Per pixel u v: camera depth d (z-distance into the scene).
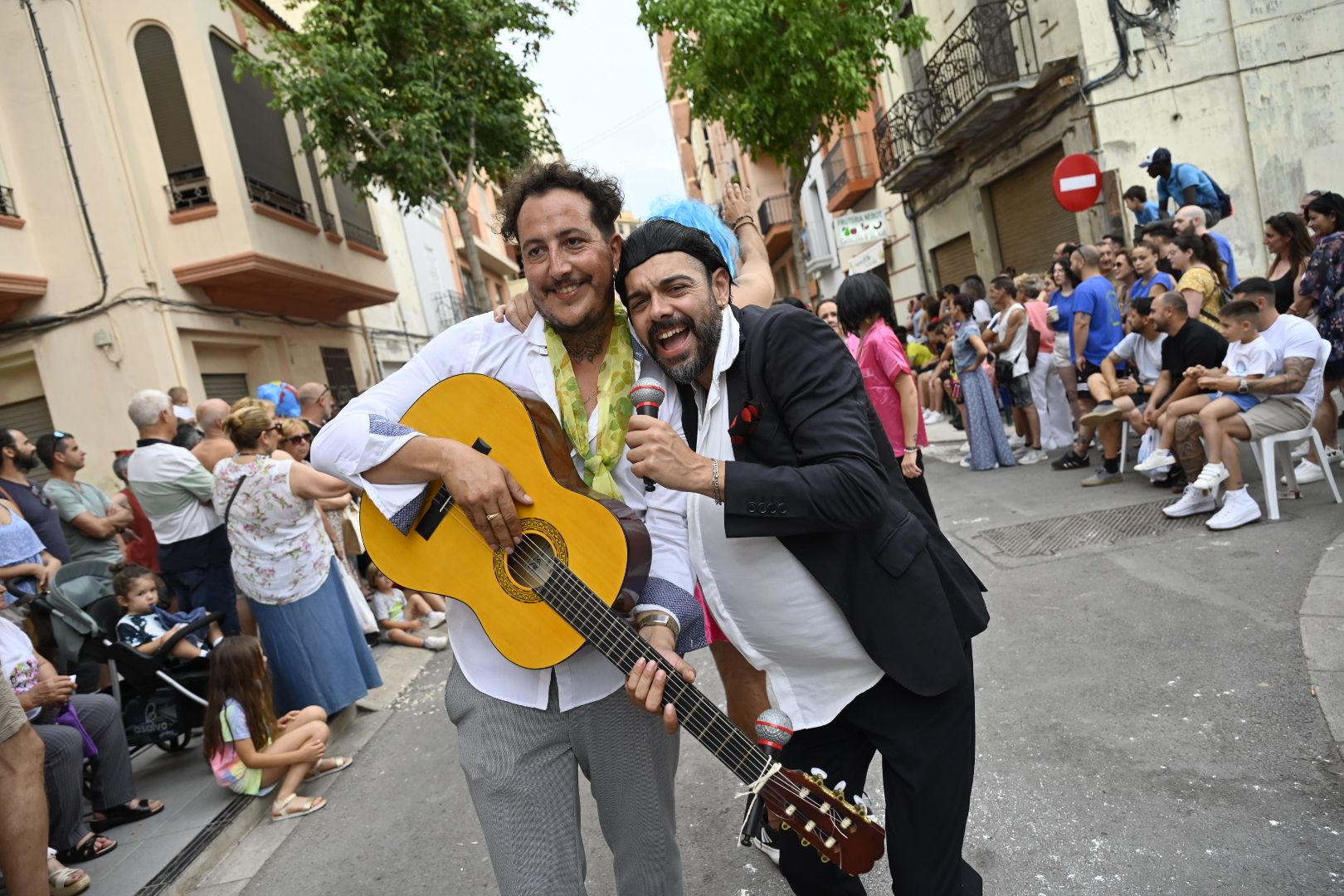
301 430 6.49
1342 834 2.54
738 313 1.98
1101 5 10.83
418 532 2.10
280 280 12.86
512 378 2.17
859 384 1.95
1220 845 2.60
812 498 1.71
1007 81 12.32
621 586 1.95
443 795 4.03
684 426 2.06
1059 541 5.80
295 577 4.70
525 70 14.47
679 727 1.89
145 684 4.69
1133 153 10.94
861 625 1.89
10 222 10.67
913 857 1.96
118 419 11.12
